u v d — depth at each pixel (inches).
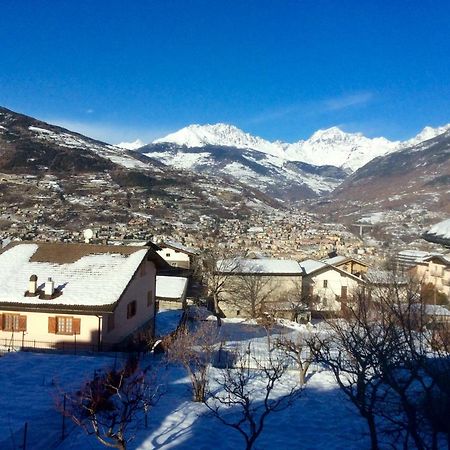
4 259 1405.0
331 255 3678.6
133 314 1427.2
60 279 1330.0
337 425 915.4
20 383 956.6
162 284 2155.5
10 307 1251.8
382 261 3245.6
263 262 2608.3
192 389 1011.9
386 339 606.9
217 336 1649.9
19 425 762.8
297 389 1114.7
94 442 730.2
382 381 570.6
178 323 1798.7
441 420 489.7
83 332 1254.9
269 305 2369.6
